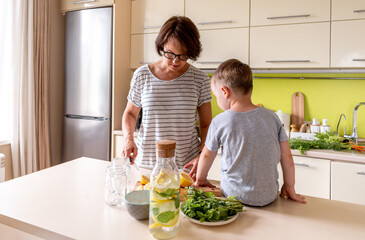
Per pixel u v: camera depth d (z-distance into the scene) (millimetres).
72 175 1151
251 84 898
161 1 2664
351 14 2061
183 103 1326
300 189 2047
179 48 1138
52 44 2932
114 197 883
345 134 2389
